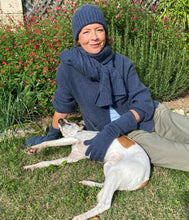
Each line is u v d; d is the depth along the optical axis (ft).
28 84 12.18
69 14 14.78
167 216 6.75
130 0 16.12
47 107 12.55
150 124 8.35
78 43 8.08
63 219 6.74
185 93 15.99
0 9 17.80
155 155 7.95
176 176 8.22
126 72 8.01
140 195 7.39
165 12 18.01
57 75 8.24
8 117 11.33
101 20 7.31
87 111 8.33
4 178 8.16
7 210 7.02
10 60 12.55
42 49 12.49
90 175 8.46
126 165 7.00
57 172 8.52
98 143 7.57
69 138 8.64
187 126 7.92
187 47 16.01
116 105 8.13
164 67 14.06
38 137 10.03
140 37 14.70
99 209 6.59
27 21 15.76
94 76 7.46
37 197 7.49
